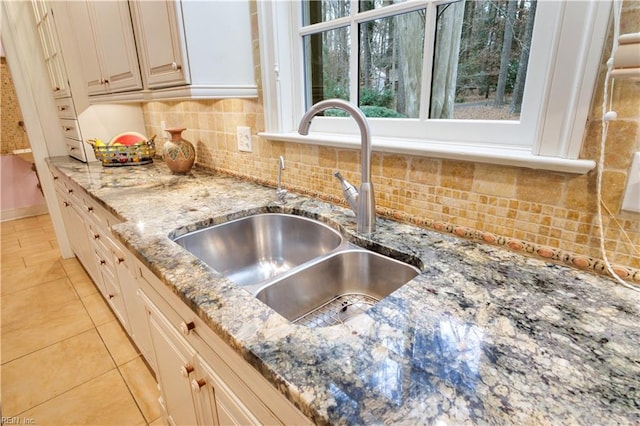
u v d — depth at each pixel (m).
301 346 0.54
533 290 0.68
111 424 1.37
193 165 1.92
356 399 0.44
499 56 0.84
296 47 1.31
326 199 1.27
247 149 1.57
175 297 0.83
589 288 0.68
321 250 1.17
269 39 1.28
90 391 1.52
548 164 0.72
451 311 0.62
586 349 0.53
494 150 0.83
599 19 0.61
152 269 0.84
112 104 2.29
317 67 1.30
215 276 0.77
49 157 2.50
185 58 1.20
